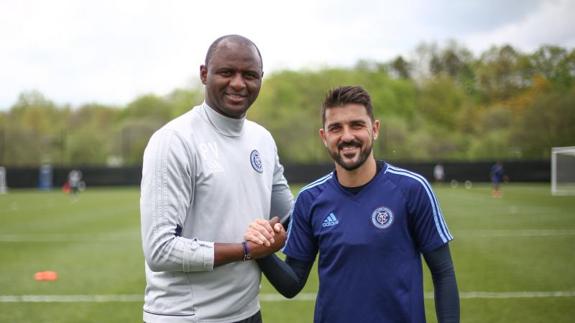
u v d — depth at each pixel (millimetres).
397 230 2273
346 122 2275
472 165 32312
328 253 2354
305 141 41688
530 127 34719
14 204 20922
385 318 2244
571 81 33312
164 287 2293
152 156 2227
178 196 2205
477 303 5598
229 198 2311
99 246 10141
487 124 37969
